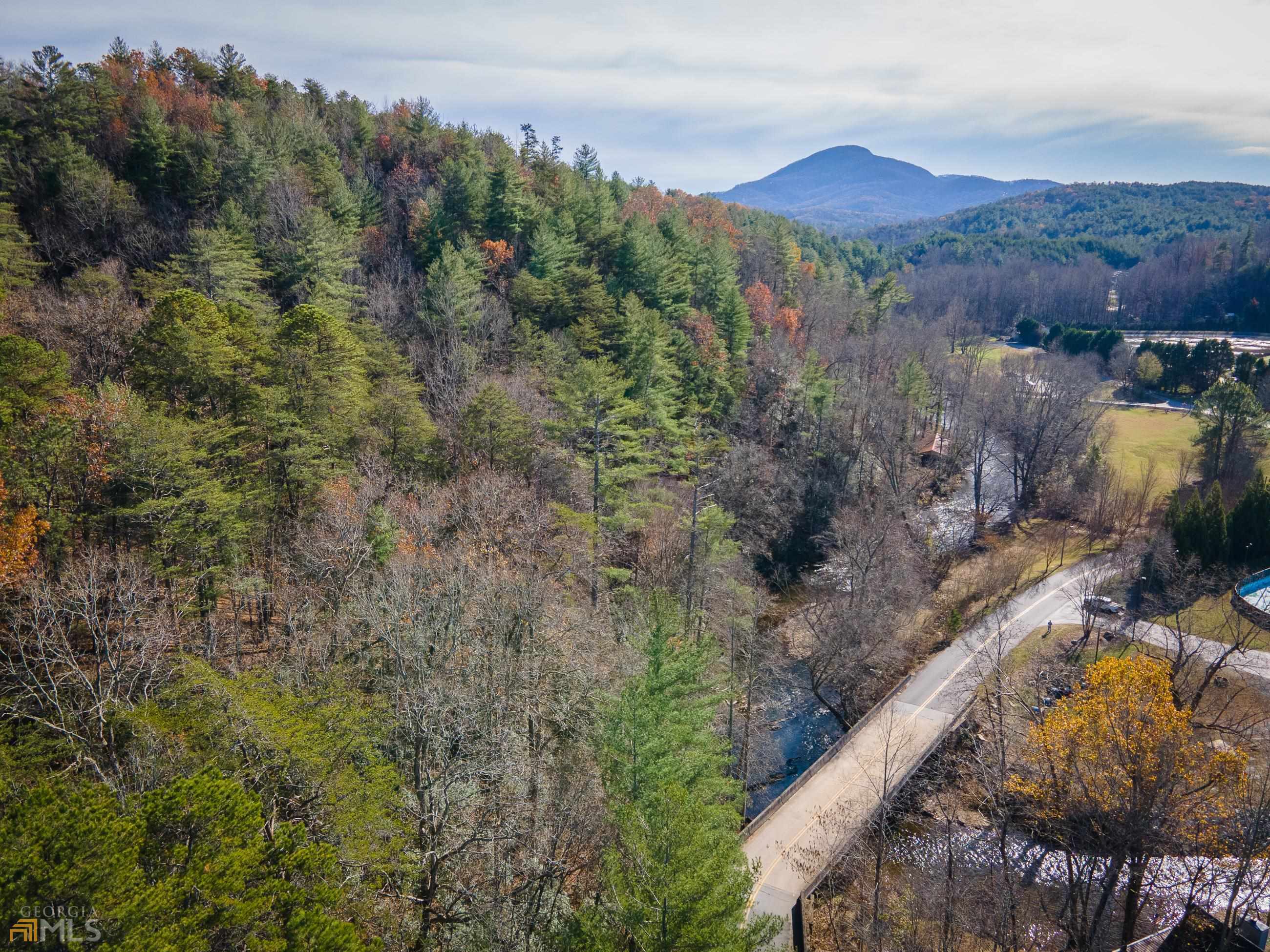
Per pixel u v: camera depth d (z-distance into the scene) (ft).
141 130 188.44
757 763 130.21
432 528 106.83
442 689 74.54
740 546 164.35
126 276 161.99
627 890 61.46
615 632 114.21
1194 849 94.58
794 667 161.58
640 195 345.51
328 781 59.26
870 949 84.58
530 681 86.99
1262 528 173.99
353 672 84.28
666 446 172.24
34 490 85.71
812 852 98.22
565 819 75.61
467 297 177.27
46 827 38.60
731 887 59.62
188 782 46.01
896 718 132.16
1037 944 91.20
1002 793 95.91
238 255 155.53
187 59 268.21
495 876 71.72
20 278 135.03
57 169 171.94
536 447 137.80
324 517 102.78
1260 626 150.82
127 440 89.81
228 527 94.53
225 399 116.37
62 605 79.97
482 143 310.04
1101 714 84.89
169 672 75.10
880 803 103.45
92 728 71.92
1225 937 77.36
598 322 193.47
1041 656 148.87
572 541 114.21
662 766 76.38
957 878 99.35
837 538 179.42
